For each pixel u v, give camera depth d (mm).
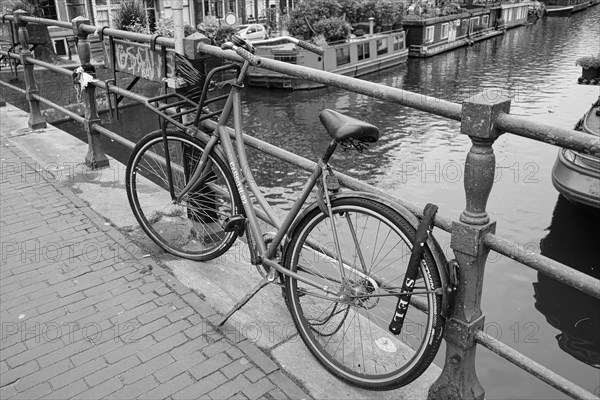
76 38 5023
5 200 4570
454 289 2072
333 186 2322
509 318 7031
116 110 4367
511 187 10539
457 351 2232
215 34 16328
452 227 2117
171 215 3795
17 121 6953
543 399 5520
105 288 3320
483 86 20797
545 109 16031
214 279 3395
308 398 2469
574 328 6852
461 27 31547
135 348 2801
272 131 14742
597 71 8852
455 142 13586
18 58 6438
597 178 7953
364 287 2363
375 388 2404
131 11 13398
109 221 4172
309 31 20297
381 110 16375
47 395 2510
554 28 40312
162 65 3711
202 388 2527
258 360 2689
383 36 23453
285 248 2604
